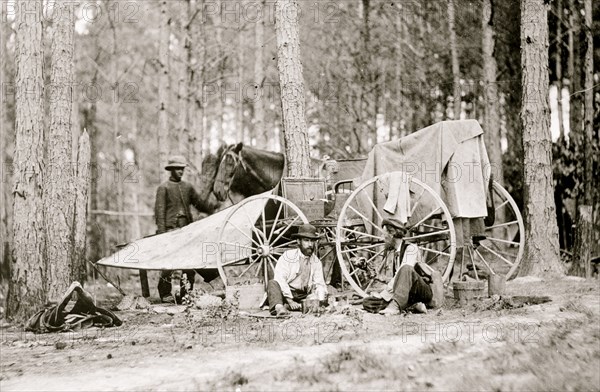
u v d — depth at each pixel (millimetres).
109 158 37781
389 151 11500
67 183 12445
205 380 5844
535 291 11250
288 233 11852
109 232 27984
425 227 11633
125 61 37281
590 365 5926
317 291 9844
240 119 28234
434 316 8961
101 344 8039
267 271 11141
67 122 12578
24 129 11102
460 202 10844
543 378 5449
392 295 9367
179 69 20969
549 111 14070
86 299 9648
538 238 13711
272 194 12008
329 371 5875
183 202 13867
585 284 12031
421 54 26078
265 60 28672
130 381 6020
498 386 5312
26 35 11266
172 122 32562
